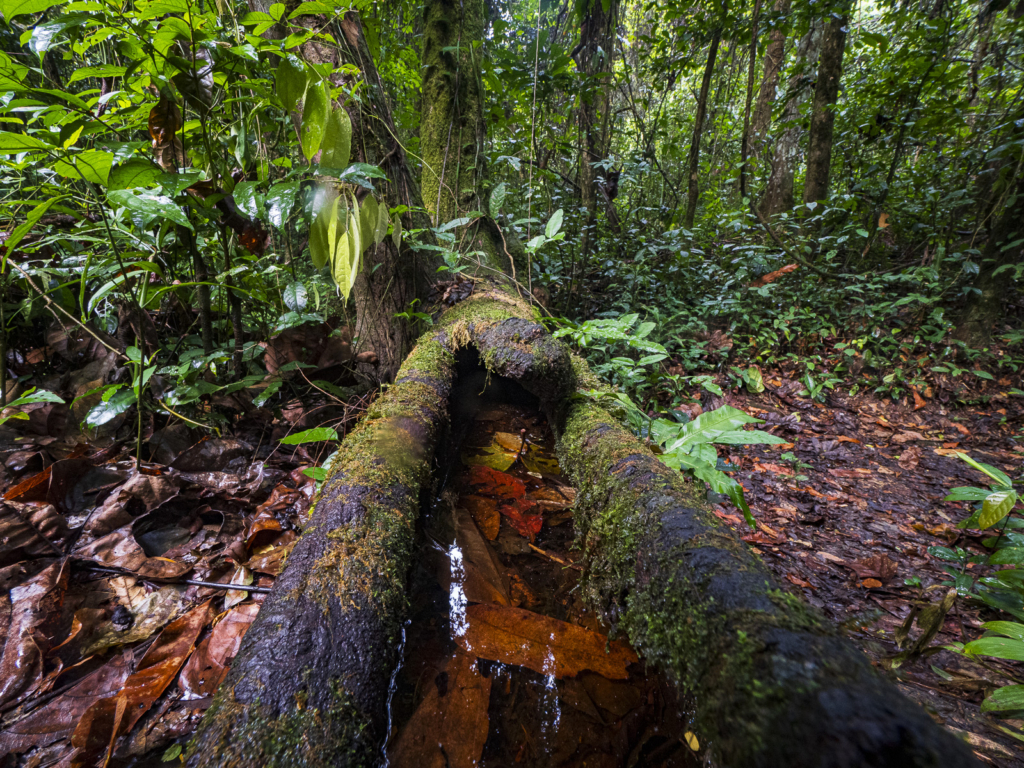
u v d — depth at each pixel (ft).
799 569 6.34
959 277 13.71
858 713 1.80
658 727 3.40
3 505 4.30
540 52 11.35
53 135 4.85
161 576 4.17
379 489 4.06
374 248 7.91
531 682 3.71
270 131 7.30
